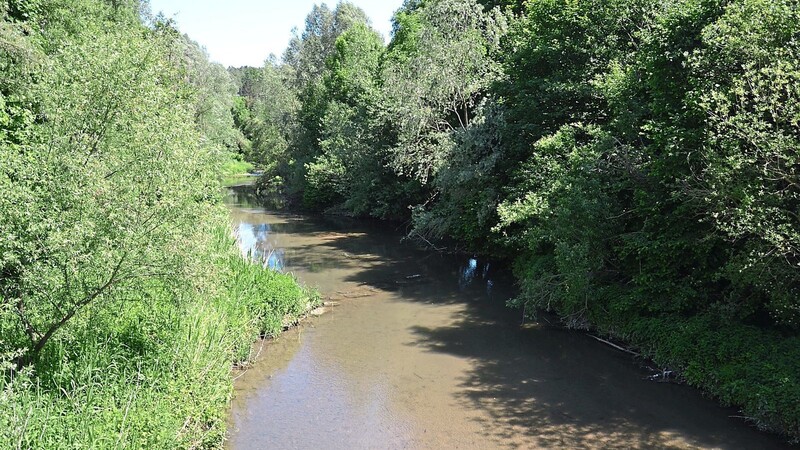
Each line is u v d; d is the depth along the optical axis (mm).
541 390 10352
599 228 12758
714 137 9164
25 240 6914
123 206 7258
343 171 32688
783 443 8211
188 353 9000
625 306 12250
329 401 9984
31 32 13312
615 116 14266
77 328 8141
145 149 7863
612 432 8742
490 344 12812
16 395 6375
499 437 8656
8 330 7824
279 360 11898
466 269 20703
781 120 8625
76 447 5992
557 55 18406
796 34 9148
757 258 8820
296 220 34375
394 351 12422
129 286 7891
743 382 9016
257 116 62344
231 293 12711
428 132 23719
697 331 10555
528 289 14234
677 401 9734
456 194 21406
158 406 7371
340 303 16203
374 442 8547
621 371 11125
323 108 41281
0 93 10570
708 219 10070
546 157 16266
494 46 22938
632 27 16531
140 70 8539
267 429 8953
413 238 26594
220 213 9039
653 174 11164
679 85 11273
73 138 7941
